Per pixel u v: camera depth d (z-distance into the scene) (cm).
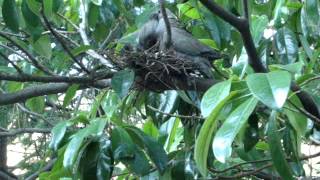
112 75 212
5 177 388
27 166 446
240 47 234
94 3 253
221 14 182
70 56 216
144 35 234
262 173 267
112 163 196
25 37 258
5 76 213
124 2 289
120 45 244
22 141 466
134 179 258
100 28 282
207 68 217
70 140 194
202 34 269
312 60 212
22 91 234
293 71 160
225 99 148
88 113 264
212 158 228
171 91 246
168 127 254
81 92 387
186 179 229
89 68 237
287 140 211
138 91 237
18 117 435
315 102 195
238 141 221
